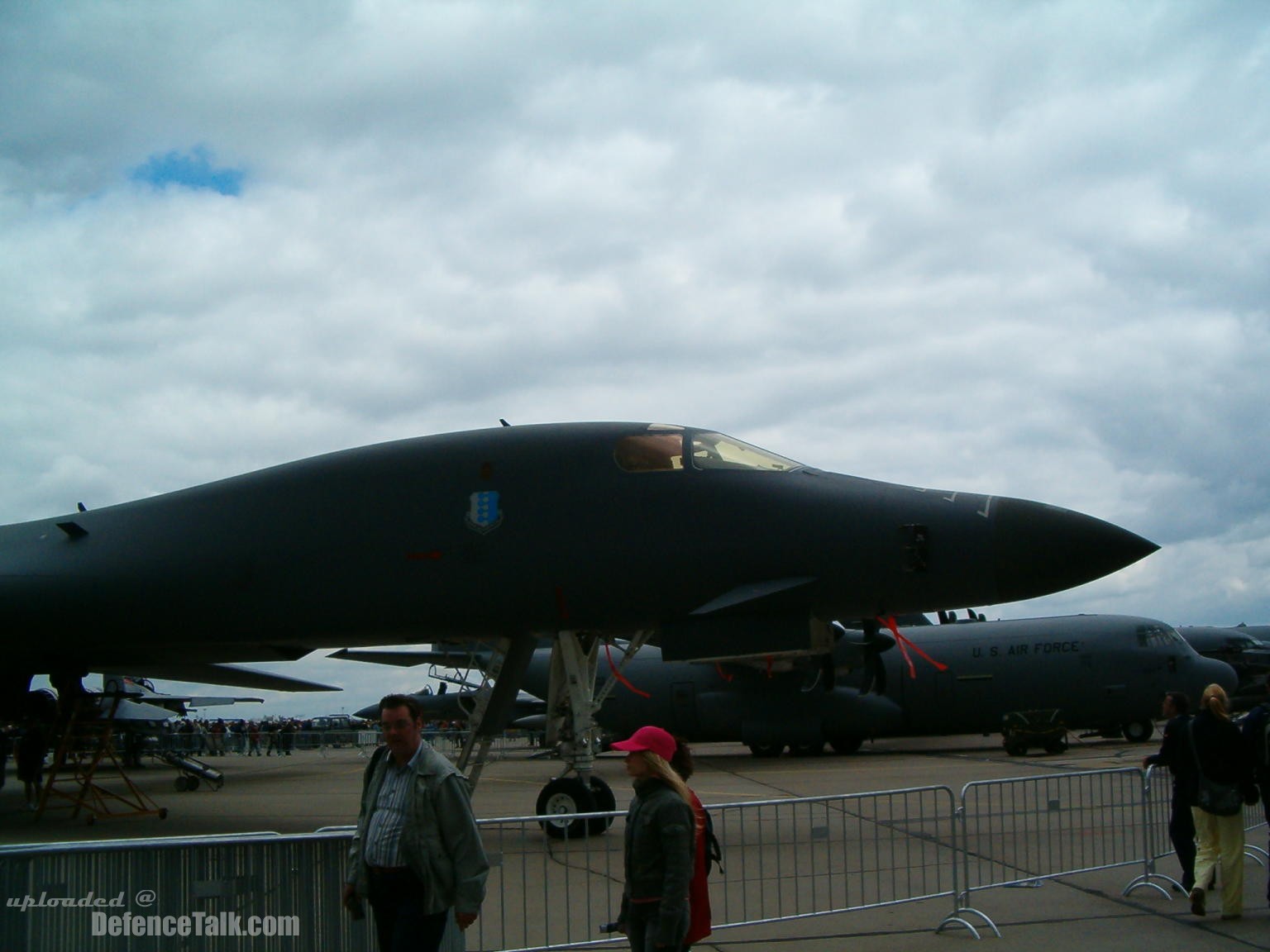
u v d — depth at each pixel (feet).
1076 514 35.60
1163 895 29.60
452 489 40.04
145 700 101.45
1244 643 118.11
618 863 34.40
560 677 42.29
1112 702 93.61
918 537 35.63
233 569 41.50
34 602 43.06
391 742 17.20
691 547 37.47
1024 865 33.12
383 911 17.07
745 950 24.22
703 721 100.27
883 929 25.99
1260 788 27.07
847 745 102.01
